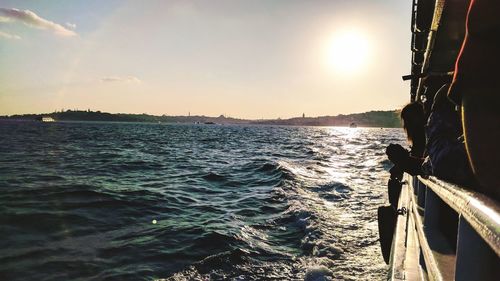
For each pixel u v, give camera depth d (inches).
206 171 891.4
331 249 309.0
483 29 36.4
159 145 1950.1
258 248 323.3
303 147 1921.8
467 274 49.1
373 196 541.0
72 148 1577.3
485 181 38.0
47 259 299.1
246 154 1428.4
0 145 1652.3
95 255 309.6
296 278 260.8
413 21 212.8
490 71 36.4
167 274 275.0
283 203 503.5
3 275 269.0
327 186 627.2
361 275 259.4
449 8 125.9
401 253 147.7
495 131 36.4
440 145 82.9
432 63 200.5
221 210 476.4
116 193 562.6
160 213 459.8
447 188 65.9
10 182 658.2
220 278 265.3
